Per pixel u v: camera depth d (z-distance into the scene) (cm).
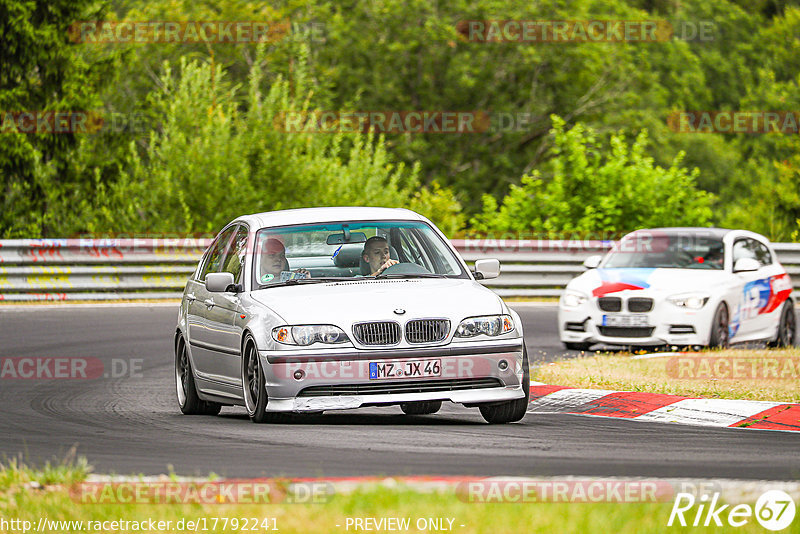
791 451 2853
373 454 2770
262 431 3170
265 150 10862
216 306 3634
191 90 11194
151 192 10581
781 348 5853
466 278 3616
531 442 2975
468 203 17412
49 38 11731
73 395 4228
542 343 5838
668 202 10219
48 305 7506
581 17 17450
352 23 17750
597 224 10100
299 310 3244
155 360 5188
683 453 2808
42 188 11406
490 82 17738
